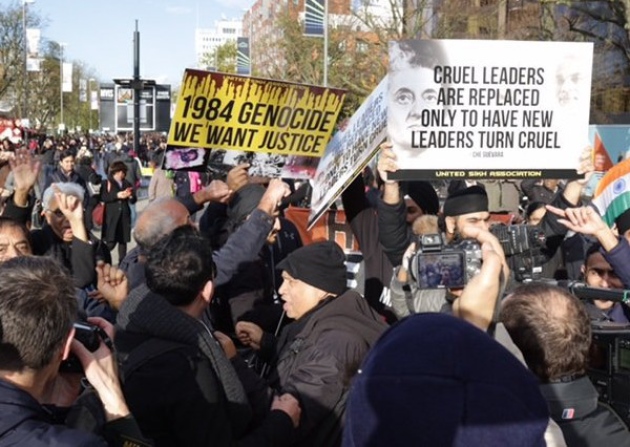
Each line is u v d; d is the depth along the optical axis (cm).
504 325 231
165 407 245
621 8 1823
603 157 1611
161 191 1327
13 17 4791
